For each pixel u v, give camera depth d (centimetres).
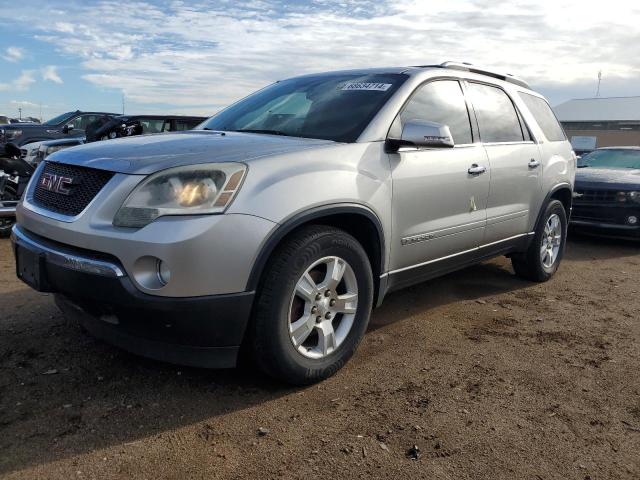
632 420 291
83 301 285
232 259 267
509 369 349
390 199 346
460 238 418
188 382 316
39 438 258
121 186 270
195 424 274
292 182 291
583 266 659
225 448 255
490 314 456
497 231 463
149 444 256
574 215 824
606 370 352
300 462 247
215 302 266
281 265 286
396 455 254
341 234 314
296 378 306
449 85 425
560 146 560
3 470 235
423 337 399
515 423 285
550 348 386
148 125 1191
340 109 375
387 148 351
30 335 374
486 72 483
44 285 294
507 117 486
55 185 307
